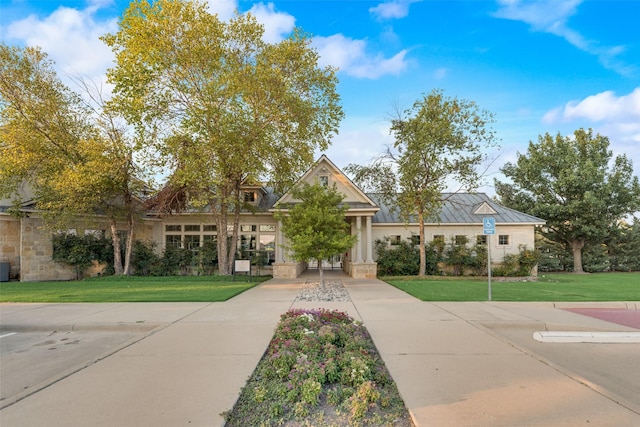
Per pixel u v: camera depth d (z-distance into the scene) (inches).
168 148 662.5
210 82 635.5
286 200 823.1
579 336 258.7
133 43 613.6
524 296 456.4
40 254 737.0
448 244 902.4
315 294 487.5
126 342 245.6
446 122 692.7
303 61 697.0
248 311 358.0
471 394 156.3
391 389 163.9
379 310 362.6
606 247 1185.4
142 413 140.1
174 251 856.3
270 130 700.7
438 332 270.2
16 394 162.6
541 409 141.6
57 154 679.1
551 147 1152.2
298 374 165.2
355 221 857.5
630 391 172.4
